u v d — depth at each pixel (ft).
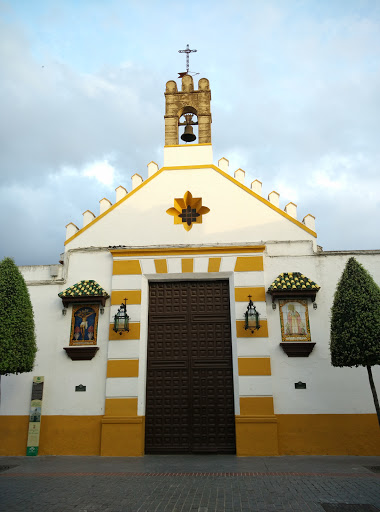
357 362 36.58
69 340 45.75
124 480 31.55
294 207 48.44
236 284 45.85
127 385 43.55
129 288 46.60
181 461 38.78
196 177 50.08
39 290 47.73
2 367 36.94
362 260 46.14
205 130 52.47
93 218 50.24
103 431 42.47
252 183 49.62
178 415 43.75
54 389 44.52
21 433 43.62
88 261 48.24
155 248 47.37
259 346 43.60
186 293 47.50
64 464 37.96
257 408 42.06
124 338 44.98
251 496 26.96
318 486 28.96
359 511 23.98
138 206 49.65
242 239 47.62
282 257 46.60
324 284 45.60
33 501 26.63
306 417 42.06
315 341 43.83
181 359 45.34
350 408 42.11
